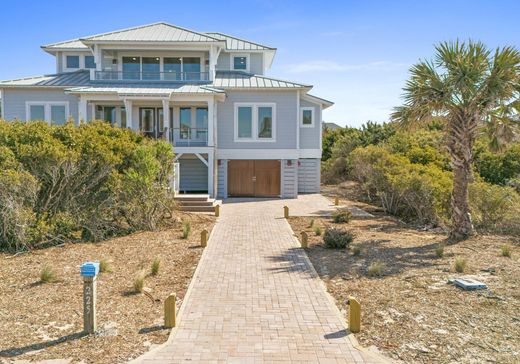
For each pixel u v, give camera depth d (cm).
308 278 839
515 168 2109
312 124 2530
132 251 1062
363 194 2444
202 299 716
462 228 1248
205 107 2366
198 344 547
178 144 2288
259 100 2328
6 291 747
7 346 534
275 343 552
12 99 2270
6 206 1055
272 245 1152
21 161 1141
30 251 1051
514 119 1245
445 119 1277
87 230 1223
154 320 623
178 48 2356
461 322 610
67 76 2455
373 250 1083
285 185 2369
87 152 1225
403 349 532
